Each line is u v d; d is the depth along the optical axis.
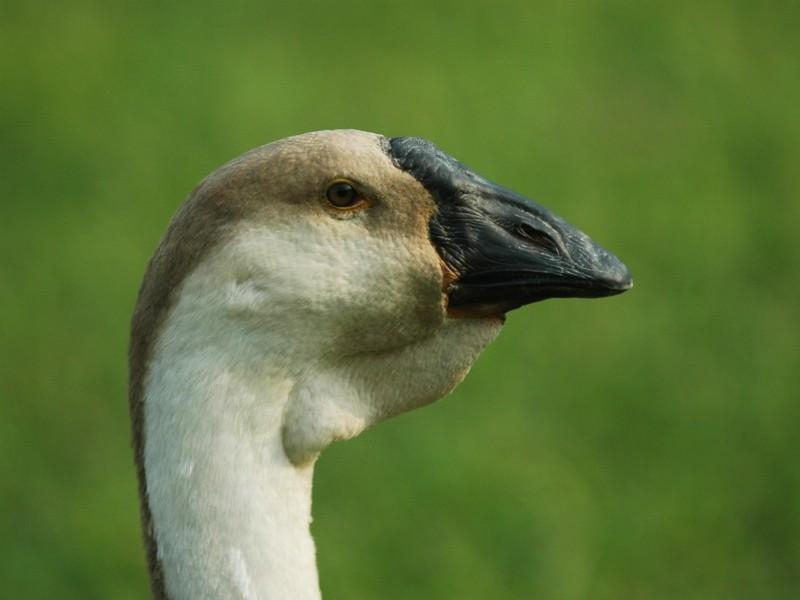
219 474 6.98
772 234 17.58
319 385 7.23
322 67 21.03
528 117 19.89
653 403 14.62
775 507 13.58
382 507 13.11
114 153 18.84
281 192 7.09
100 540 12.71
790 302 16.44
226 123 19.28
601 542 12.98
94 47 21.23
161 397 7.04
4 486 13.50
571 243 7.30
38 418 14.47
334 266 7.11
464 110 19.95
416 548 12.75
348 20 22.69
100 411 14.49
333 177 7.13
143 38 21.75
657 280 16.62
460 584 12.44
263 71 20.88
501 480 13.33
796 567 13.11
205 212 7.07
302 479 7.23
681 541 13.16
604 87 20.95
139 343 7.16
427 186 7.30
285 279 7.04
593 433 14.31
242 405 7.04
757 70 21.45
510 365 14.88
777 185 18.72
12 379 14.89
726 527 13.30
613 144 19.58
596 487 13.65
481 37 22.27
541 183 18.38
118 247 16.78
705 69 21.36
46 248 16.80
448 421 14.12
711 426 14.45
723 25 22.47
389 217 7.22
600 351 15.24
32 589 12.41
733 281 16.67
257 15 22.80
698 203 18.08
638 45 22.02
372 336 7.25
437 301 7.30
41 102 19.91
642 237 17.30
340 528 12.87
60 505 13.28
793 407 14.62
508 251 7.28
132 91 20.27
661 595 12.80
